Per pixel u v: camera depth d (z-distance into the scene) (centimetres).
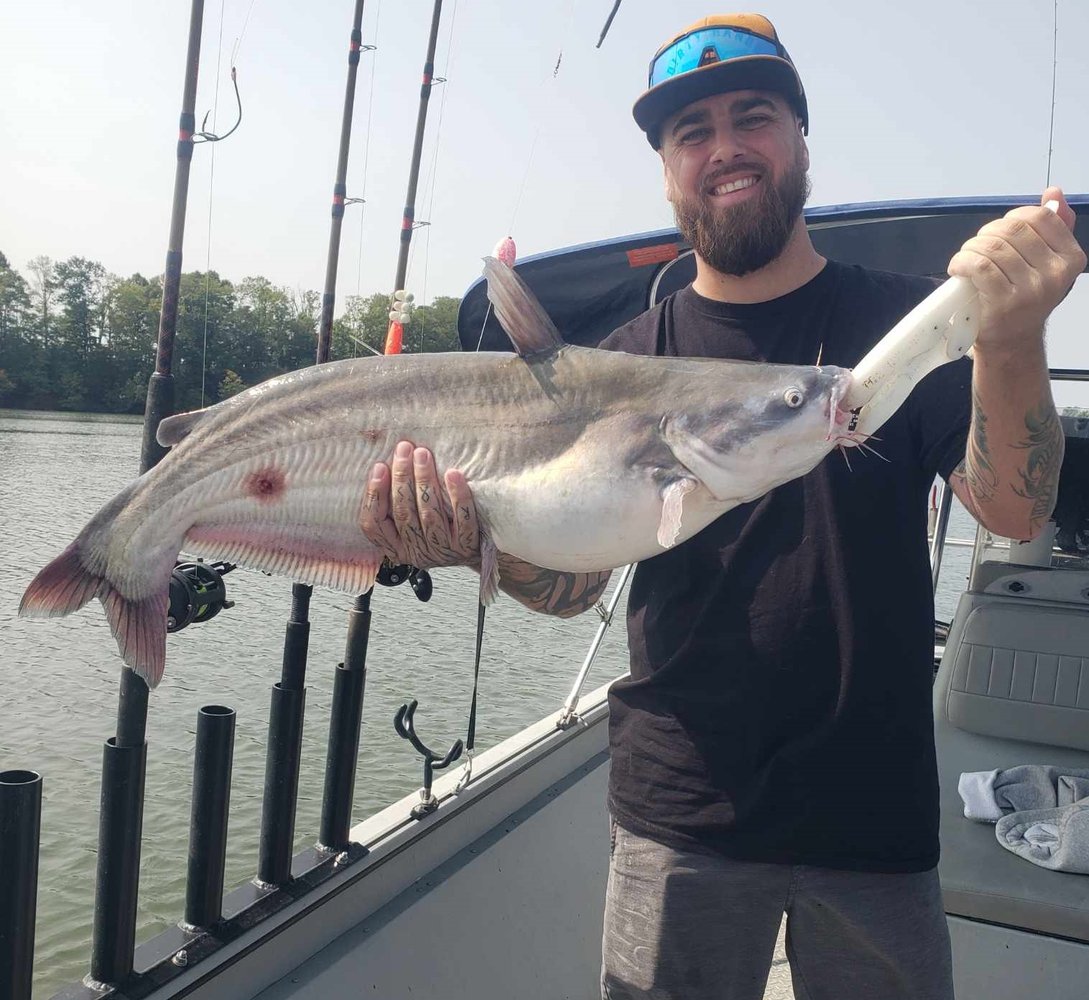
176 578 219
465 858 296
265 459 213
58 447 2711
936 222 319
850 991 205
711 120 218
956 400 199
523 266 338
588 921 343
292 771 246
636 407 202
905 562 202
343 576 217
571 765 366
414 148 335
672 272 352
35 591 206
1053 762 378
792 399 191
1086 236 315
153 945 224
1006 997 283
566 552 205
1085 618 388
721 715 206
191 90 228
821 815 199
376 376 214
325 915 251
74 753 782
